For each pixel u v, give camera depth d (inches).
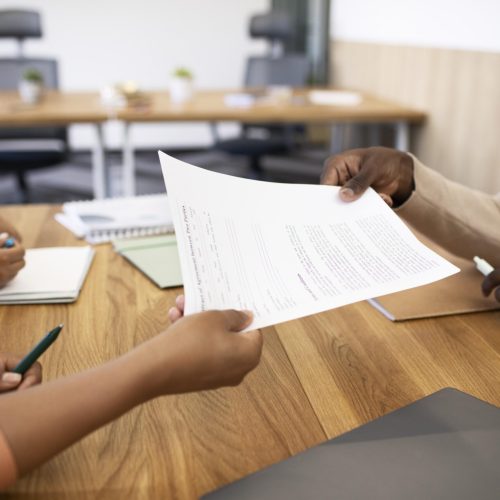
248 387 27.2
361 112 118.9
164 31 217.2
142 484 21.2
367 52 153.3
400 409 25.0
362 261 27.3
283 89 131.6
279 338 31.8
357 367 28.9
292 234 28.5
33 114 107.0
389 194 37.0
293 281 25.3
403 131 124.3
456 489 20.4
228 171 195.2
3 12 143.3
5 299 35.0
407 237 29.1
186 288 22.7
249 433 24.0
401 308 34.4
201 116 112.1
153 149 228.7
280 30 162.6
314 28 197.9
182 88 125.1
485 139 103.4
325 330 32.6
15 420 17.5
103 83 218.8
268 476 21.1
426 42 122.2
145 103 118.6
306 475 21.2
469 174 109.3
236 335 20.6
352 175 35.8
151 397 19.2
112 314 34.0
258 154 150.1
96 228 46.0
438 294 36.3
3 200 159.2
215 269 24.5
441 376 28.2
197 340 19.5
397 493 20.3
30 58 141.9
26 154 131.2
